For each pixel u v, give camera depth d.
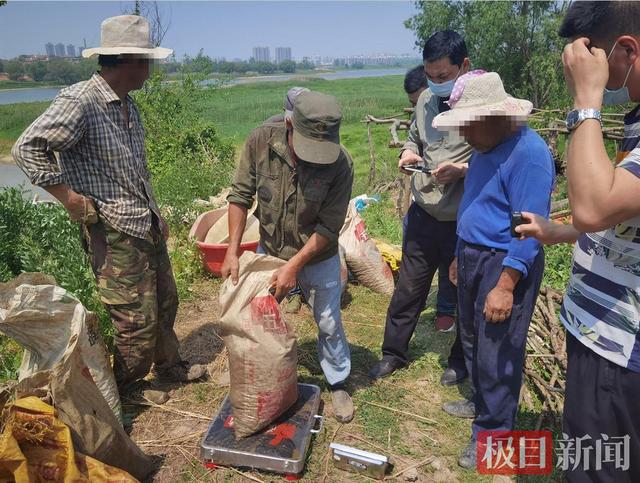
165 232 3.24
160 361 3.42
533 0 18.89
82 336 2.67
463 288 2.87
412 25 21.98
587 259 1.85
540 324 4.13
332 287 3.06
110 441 2.36
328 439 3.01
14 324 2.34
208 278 5.27
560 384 3.43
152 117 11.67
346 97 43.81
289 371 2.77
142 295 3.00
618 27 1.53
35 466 2.12
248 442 2.75
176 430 3.04
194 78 12.89
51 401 2.19
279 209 2.85
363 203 6.41
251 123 29.28
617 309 1.75
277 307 2.72
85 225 2.88
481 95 2.44
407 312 3.57
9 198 5.33
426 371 3.76
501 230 2.58
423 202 3.33
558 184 8.19
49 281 2.55
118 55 2.67
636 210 1.52
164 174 9.59
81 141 2.71
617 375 1.78
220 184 9.18
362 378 3.65
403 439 3.05
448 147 3.25
